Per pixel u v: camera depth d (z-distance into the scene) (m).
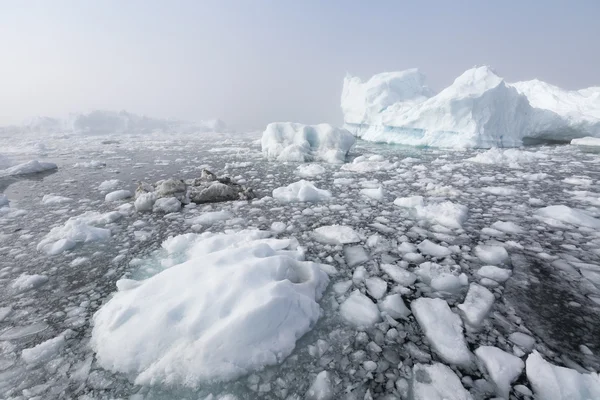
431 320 2.04
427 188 5.57
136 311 1.95
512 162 7.82
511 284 2.48
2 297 2.40
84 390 1.57
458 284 2.49
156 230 3.73
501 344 1.85
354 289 2.45
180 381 1.58
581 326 1.99
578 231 3.54
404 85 18.31
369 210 4.42
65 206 4.85
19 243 3.43
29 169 7.70
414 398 1.51
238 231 3.57
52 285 2.55
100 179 6.92
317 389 1.57
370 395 1.54
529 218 3.99
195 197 4.99
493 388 1.57
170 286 2.12
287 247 3.09
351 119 19.41
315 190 5.10
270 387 1.58
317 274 2.45
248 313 1.76
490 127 12.42
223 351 1.65
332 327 2.02
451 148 12.18
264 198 5.03
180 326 1.79
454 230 3.63
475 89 12.35
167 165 8.81
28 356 1.79
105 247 3.27
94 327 2.00
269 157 10.23
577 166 7.64
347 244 3.27
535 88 20.27
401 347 1.85
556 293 2.36
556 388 1.53
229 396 1.52
